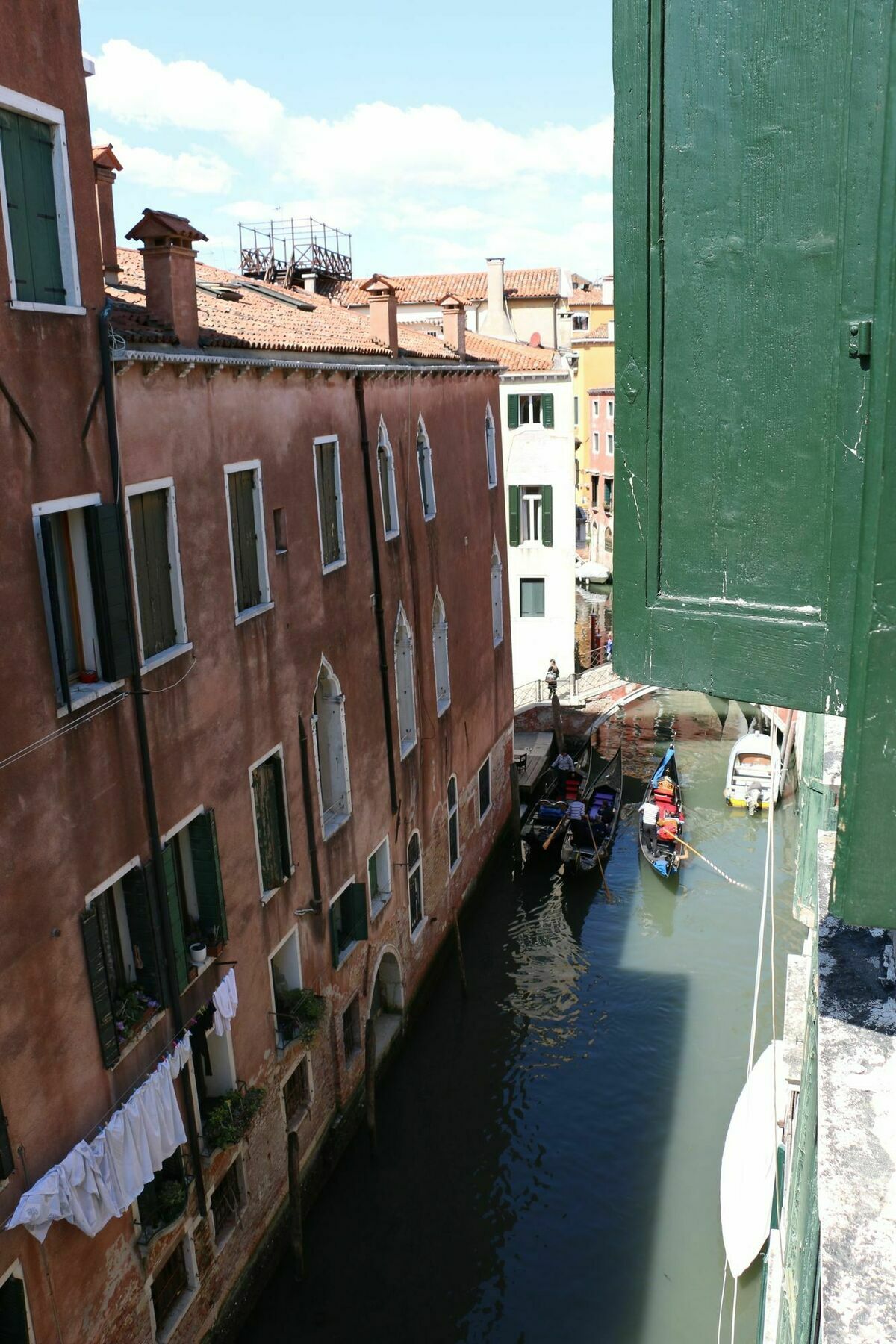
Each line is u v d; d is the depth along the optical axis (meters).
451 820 23.42
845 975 3.73
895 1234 2.70
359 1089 17.64
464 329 25.33
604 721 34.78
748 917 24.72
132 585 10.69
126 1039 10.77
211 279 19.28
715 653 3.48
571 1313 14.45
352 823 16.94
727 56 3.12
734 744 33.94
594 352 63.75
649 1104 18.47
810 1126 4.06
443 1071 19.45
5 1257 9.23
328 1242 15.63
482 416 25.02
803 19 3.00
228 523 12.80
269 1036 14.11
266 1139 14.17
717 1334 14.02
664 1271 15.08
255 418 13.49
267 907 14.00
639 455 3.49
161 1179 12.16
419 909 20.84
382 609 18.03
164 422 11.41
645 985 22.06
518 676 37.09
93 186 10.06
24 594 9.23
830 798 5.43
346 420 16.55
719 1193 16.41
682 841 27.03
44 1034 9.61
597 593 57.09
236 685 13.05
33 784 9.40
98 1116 10.38
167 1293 12.05
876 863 2.94
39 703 9.45
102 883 10.41
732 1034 20.28
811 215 3.08
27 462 9.23
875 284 2.89
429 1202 16.38
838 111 3.00
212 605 12.45
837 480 3.15
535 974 22.58
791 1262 4.98
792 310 3.17
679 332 3.35
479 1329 14.23
